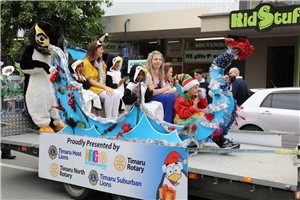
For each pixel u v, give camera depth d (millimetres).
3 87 5797
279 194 3195
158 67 4594
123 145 3943
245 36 12805
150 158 3719
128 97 3922
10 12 10852
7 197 4941
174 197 3537
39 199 4848
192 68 15047
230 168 3682
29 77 5566
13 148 5391
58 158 4629
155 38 15836
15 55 11234
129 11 14414
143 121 3898
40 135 4820
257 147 4957
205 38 14414
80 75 4656
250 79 13445
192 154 4238
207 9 12188
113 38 16172
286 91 6891
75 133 4605
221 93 3969
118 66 5488
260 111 6965
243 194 3438
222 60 3973
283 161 4059
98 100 4715
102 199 4812
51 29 5227
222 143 4488
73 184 4469
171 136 3689
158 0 13633
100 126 4320
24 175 6180
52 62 4910
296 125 6492
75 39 11820
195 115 4102
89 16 12203
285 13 9469
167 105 4332
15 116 5938
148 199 3748
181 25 12750
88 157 4297
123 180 3949
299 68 12242
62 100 4770
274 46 12914
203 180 3725
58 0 11547
